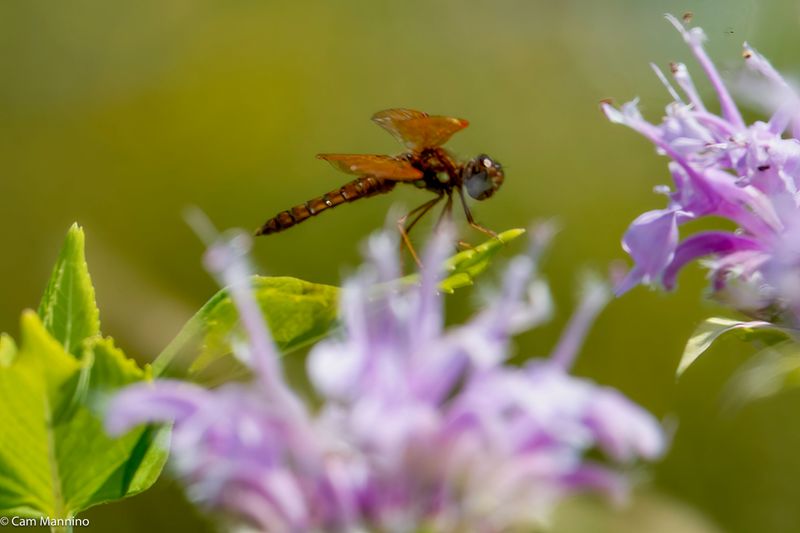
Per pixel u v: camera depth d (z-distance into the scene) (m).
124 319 0.43
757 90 0.33
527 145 0.49
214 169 0.50
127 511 0.43
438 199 0.36
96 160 0.50
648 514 0.38
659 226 0.32
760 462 0.44
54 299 0.32
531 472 0.29
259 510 0.29
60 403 0.31
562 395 0.28
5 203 0.49
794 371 0.32
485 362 0.30
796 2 0.41
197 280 0.47
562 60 0.50
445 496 0.29
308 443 0.30
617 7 0.48
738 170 0.32
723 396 0.32
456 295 0.43
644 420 0.28
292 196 0.50
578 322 0.31
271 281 0.31
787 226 0.32
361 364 0.30
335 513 0.29
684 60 0.41
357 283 0.31
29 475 0.31
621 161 0.49
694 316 0.45
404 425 0.29
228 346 0.31
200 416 0.29
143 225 0.49
